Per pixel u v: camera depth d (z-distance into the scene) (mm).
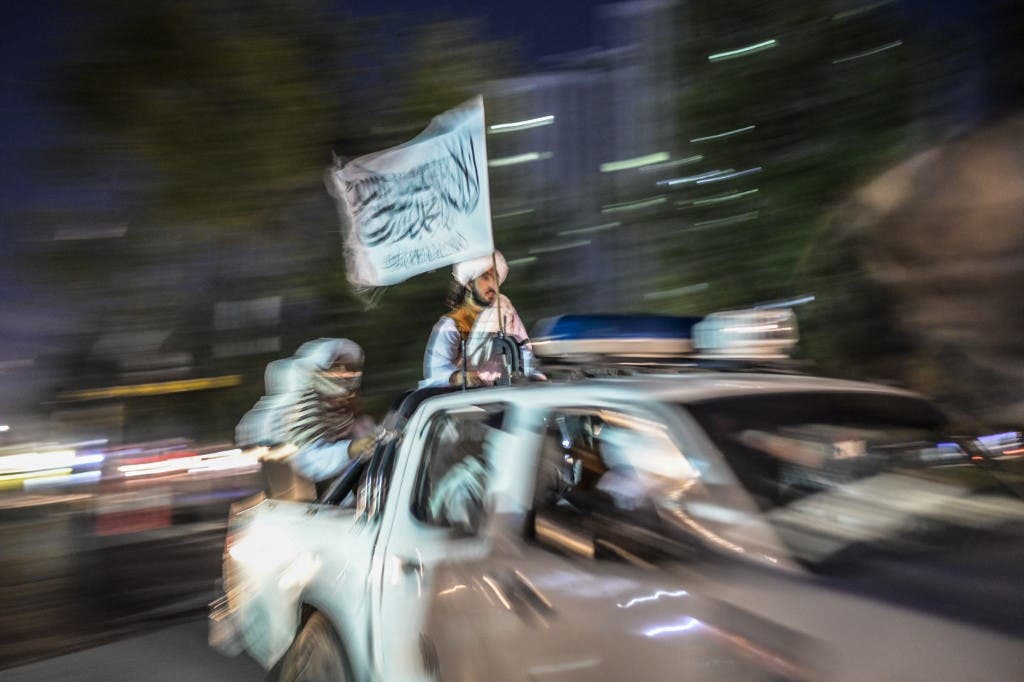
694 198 8633
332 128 11203
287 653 4367
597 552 2971
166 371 11203
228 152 10898
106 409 11656
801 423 3209
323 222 11242
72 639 7328
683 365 4039
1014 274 5645
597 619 2814
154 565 10242
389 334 10773
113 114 10758
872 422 3375
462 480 3662
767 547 2750
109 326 11188
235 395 11117
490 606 3164
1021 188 5699
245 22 11047
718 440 3074
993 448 4520
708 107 8523
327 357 6445
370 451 4691
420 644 3396
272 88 10930
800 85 8133
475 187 5191
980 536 2904
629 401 3289
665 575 2768
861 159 7496
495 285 5137
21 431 17406
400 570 3625
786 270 7750
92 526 11930
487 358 5617
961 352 5781
